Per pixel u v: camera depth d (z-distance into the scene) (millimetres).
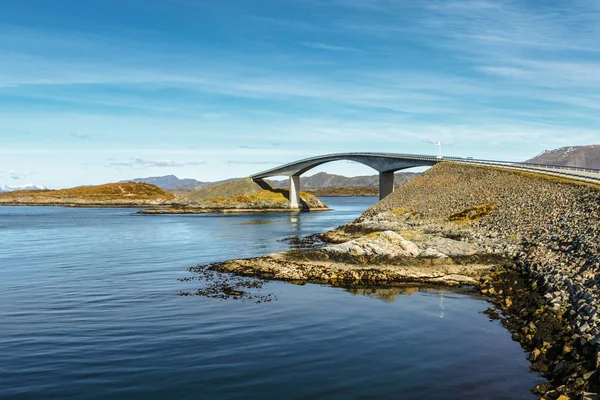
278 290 32344
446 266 38656
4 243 68000
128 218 135750
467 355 19234
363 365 18047
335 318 25016
